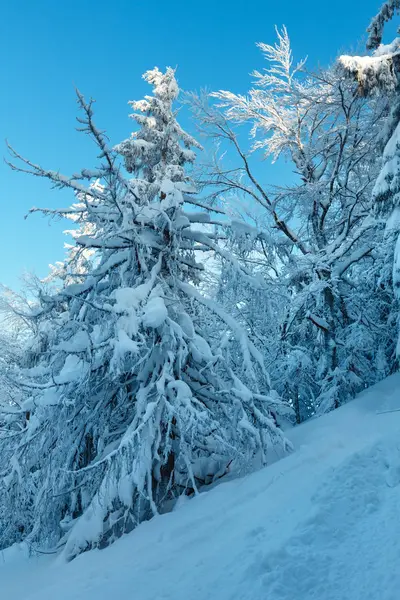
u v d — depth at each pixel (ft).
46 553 26.53
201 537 19.13
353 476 18.56
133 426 25.57
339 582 12.51
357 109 48.11
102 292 30.09
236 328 28.94
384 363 47.55
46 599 17.47
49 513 28.02
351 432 26.27
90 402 28.07
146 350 27.84
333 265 44.16
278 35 51.24
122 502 25.20
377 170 48.85
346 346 44.04
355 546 14.07
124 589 16.26
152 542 20.72
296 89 50.57
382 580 11.93
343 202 50.70
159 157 49.47
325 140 51.13
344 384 42.29
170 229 28.37
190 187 31.14
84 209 28.89
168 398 26.48
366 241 41.96
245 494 22.35
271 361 46.62
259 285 30.45
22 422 31.01
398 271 31.53
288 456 25.40
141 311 25.12
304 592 12.51
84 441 28.89
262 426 27.04
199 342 27.14
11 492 27.55
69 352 25.88
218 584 14.39
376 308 47.75
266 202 51.52
